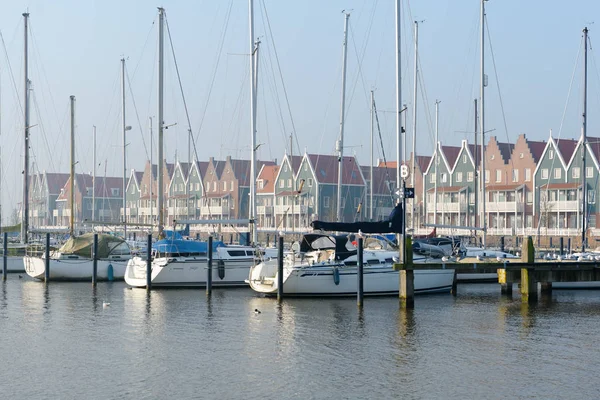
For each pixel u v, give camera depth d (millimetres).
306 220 98375
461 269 38312
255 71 47094
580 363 23516
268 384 21172
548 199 86875
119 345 26281
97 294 39875
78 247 47125
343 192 101438
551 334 28109
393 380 21547
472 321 30797
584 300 37406
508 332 28453
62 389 20719
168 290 41125
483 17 53500
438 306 34875
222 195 110562
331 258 37469
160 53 46750
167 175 119375
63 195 132500
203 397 19953
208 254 39062
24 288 43125
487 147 97500
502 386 20922
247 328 29344
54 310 34219
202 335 28016
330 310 33438
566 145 90250
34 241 60125
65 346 26125
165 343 26594
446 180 99625
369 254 37750
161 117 46281
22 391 20531
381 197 101375
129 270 43250
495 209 93438
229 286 42219
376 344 26297
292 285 36656
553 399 19797
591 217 84500
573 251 64312
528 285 36031
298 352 25094
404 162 43375
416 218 86750
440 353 24891
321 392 20406
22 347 25969
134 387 20906
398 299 36781
